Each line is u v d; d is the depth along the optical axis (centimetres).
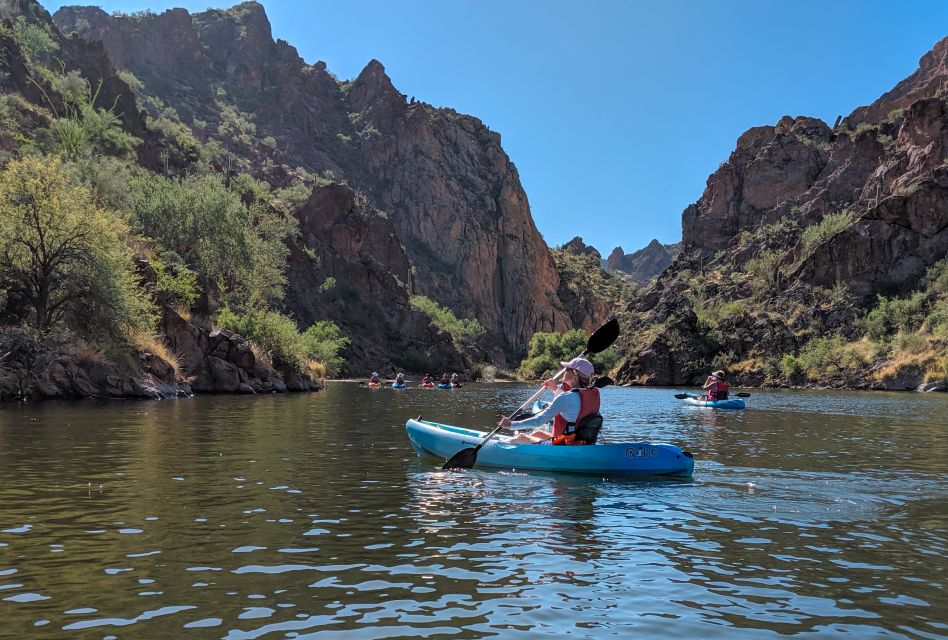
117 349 2648
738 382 9075
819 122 15162
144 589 490
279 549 598
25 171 2683
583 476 1016
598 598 488
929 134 11662
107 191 5669
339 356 9294
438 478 979
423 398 3756
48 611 445
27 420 1672
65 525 667
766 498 860
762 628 437
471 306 17600
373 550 602
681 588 512
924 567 569
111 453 1152
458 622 440
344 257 11225
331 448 1288
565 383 1111
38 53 10700
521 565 564
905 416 2628
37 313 2625
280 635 412
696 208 15912
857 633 430
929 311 8675
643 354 9462
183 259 6134
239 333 4081
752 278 11925
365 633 419
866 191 12469
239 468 1027
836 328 9394
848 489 928
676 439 1636
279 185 16175
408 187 18962
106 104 10831
